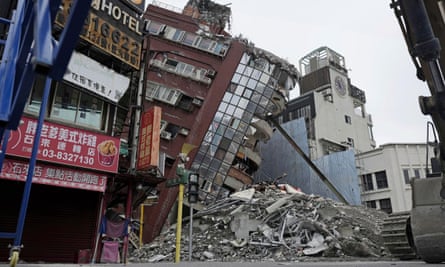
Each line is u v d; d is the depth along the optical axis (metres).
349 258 15.47
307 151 40.41
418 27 3.86
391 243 9.34
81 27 1.99
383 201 36.72
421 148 37.72
